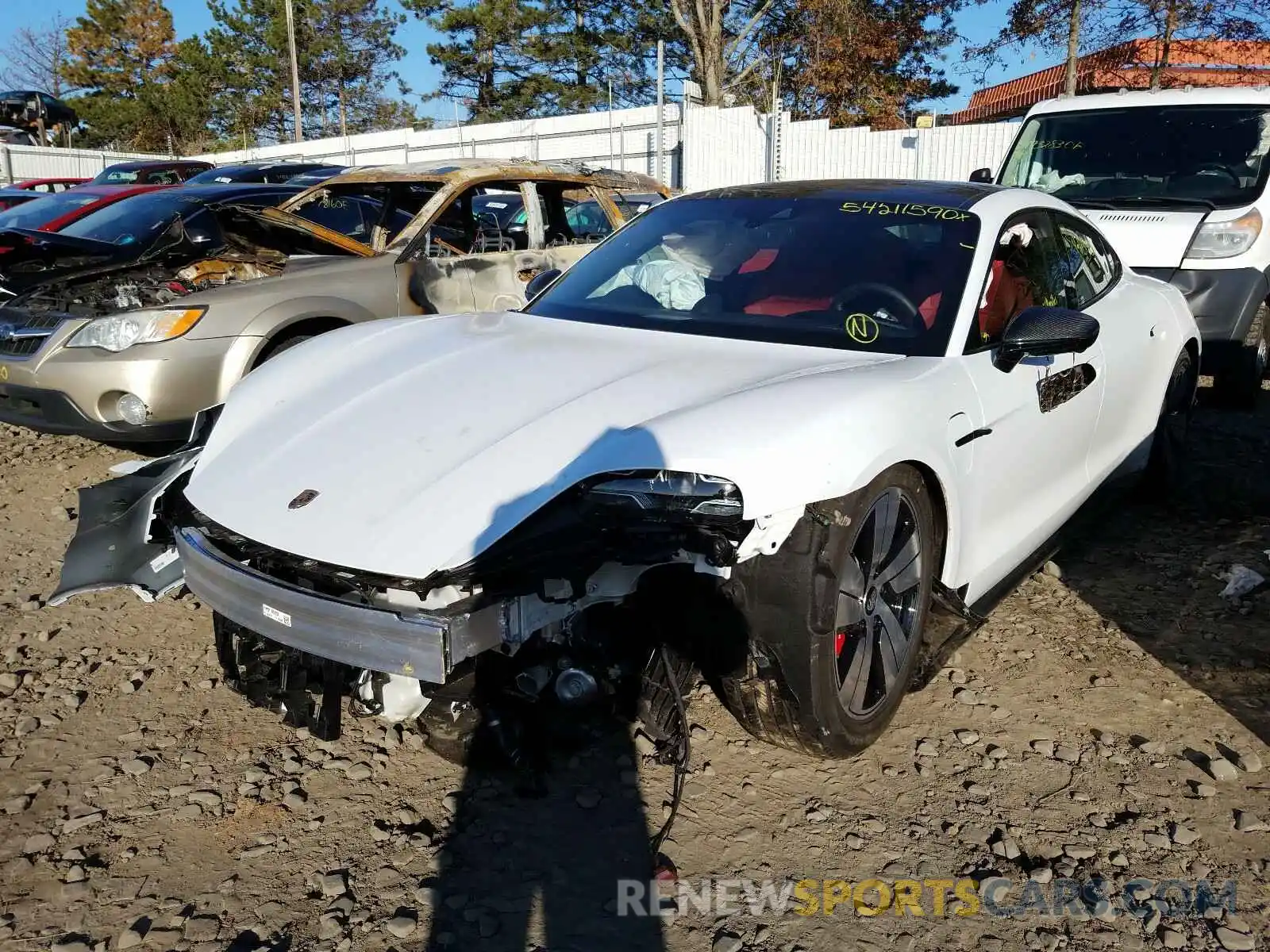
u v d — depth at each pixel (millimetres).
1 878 2338
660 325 3299
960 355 3004
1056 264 3850
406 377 2990
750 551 2314
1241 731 2965
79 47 49312
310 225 5781
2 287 6383
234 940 2141
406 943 2131
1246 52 15352
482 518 2295
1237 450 5855
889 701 2809
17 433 6359
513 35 38719
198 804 2600
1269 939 2164
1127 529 4613
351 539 2334
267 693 2740
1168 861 2414
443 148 25297
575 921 2199
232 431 2986
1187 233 6414
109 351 4918
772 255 3467
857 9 27469
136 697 3164
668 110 20625
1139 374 4176
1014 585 3471
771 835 2490
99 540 3188
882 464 2480
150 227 7602
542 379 2852
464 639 2215
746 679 2531
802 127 18328
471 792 2658
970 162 16938
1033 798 2650
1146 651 3459
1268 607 3754
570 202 7180
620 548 2266
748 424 2383
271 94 46781
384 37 49281
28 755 2834
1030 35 15508
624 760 2777
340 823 2529
